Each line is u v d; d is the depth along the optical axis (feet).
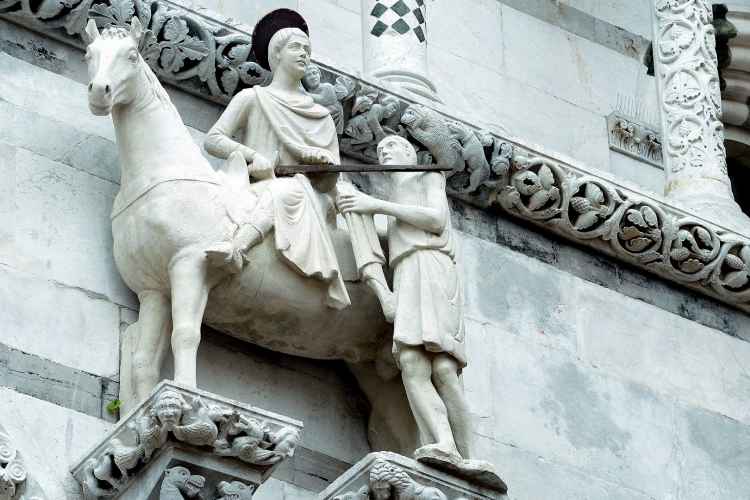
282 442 27.94
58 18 31.71
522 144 35.04
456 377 30.09
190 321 28.89
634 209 35.68
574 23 40.93
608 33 41.27
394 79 35.09
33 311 29.53
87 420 29.04
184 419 27.43
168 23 32.22
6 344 29.09
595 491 33.35
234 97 31.45
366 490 28.96
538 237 35.37
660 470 34.27
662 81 39.24
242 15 36.32
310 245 30.09
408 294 30.32
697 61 39.24
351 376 31.58
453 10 39.19
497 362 33.58
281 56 31.76
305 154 31.01
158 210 29.27
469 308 33.81
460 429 30.04
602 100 40.34
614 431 34.14
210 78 32.60
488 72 38.96
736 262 36.55
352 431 31.24
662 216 35.94
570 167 35.42
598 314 35.27
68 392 29.14
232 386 30.55
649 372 35.17
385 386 31.22
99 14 31.89
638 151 40.29
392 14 35.91
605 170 39.58
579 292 35.27
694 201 37.45
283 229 29.94
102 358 29.63
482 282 34.19
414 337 29.96
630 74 41.14
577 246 35.76
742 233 36.81
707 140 38.47
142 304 29.66
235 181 30.37
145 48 32.14
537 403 33.60
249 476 27.94
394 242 30.83
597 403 34.27
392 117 33.88
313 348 30.73
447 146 34.12
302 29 32.48
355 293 30.66
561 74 40.06
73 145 31.12
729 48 44.16
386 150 31.65
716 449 35.06
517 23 40.04
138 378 29.14
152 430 27.37
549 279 35.04
